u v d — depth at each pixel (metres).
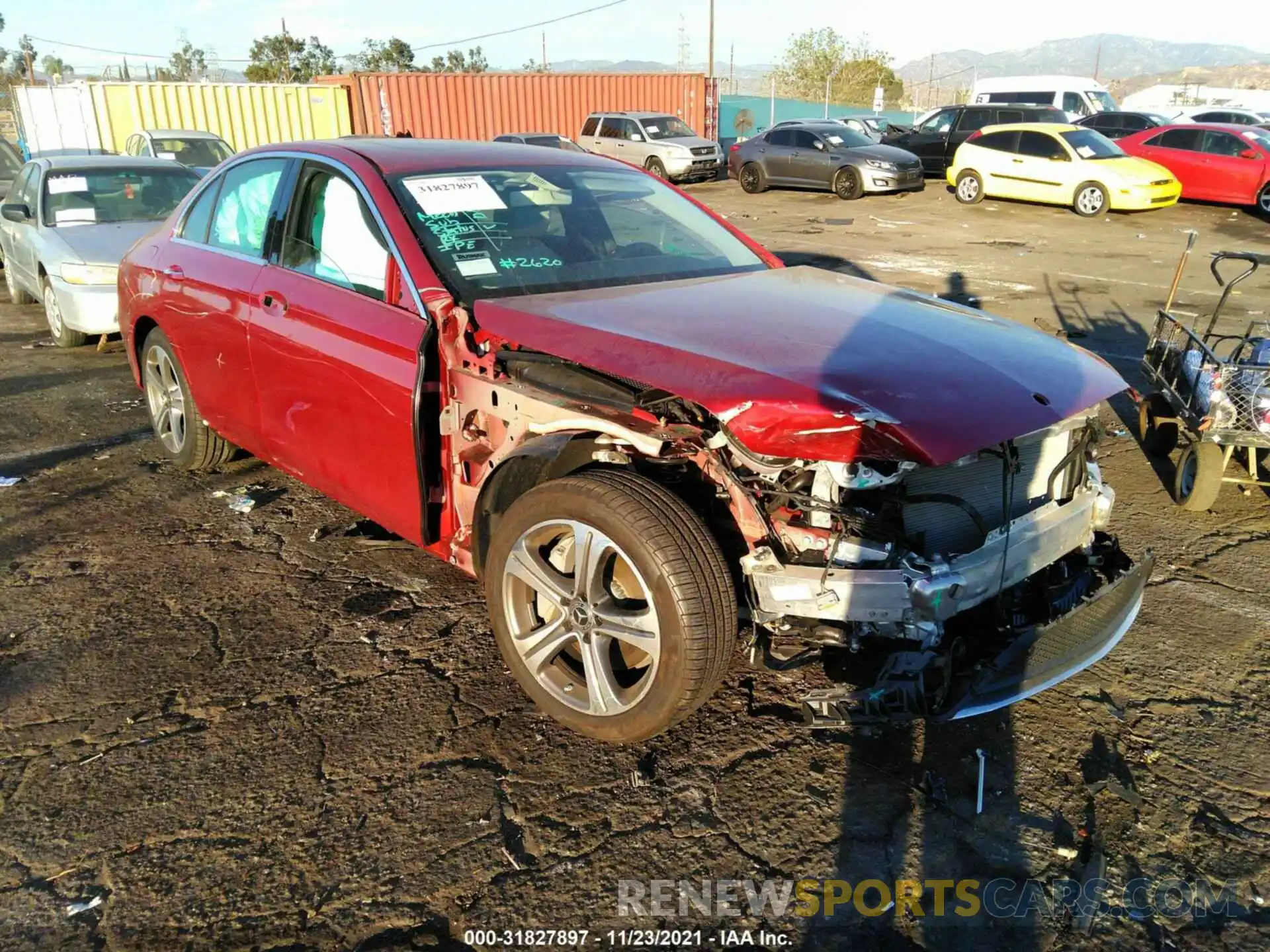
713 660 2.63
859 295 3.58
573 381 2.88
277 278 3.95
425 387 3.22
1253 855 2.58
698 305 3.24
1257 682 3.38
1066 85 29.12
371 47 57.38
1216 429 4.69
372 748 2.97
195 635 3.61
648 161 23.77
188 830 2.63
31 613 3.76
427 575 4.11
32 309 10.06
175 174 9.26
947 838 2.63
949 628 2.84
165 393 5.11
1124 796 2.79
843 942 2.30
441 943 2.28
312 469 3.93
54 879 2.46
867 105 65.50
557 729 3.07
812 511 2.56
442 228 3.52
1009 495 2.78
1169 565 4.32
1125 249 14.04
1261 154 17.45
